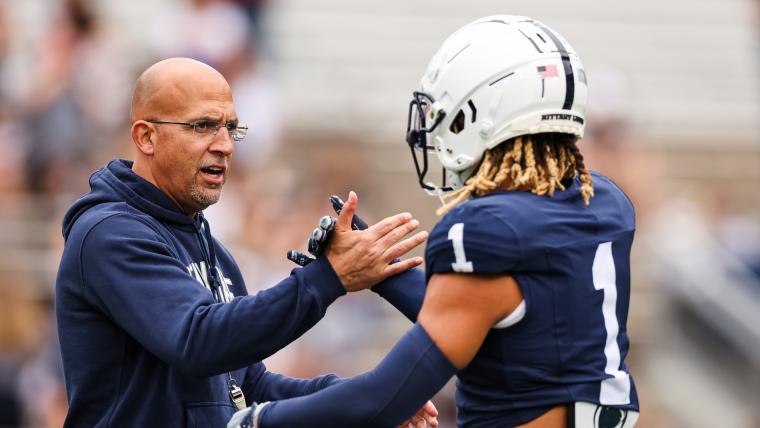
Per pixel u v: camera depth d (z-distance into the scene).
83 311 13.17
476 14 42.34
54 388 27.11
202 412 13.23
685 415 32.25
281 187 30.91
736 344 32.44
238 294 14.83
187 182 13.54
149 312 12.62
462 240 11.45
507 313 11.56
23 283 30.64
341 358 28.25
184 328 12.41
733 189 38.91
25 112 32.16
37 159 31.53
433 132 12.45
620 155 34.28
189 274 13.27
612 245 12.05
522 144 12.01
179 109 13.44
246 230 28.97
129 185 13.51
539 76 11.87
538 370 11.61
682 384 32.84
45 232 31.19
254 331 12.38
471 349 11.52
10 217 31.09
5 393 27.89
